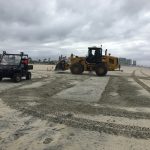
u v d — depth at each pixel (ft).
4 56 74.02
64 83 69.21
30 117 31.60
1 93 49.37
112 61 110.22
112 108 38.32
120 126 29.04
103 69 106.63
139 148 22.94
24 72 75.25
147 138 25.44
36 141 23.79
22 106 37.50
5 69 70.08
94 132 26.71
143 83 78.59
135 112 36.17
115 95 50.80
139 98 47.93
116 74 128.36
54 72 120.26
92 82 74.43
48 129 27.22
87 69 109.19
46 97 46.01
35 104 39.22
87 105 39.70
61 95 48.52
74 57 111.04
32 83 68.28
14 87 59.21
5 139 23.98
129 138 25.30
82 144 23.43
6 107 36.70
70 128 27.78
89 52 109.60
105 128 28.09
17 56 74.13
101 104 41.06
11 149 21.88
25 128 27.32
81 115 33.45
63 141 23.98
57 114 33.47
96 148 22.65
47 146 22.72
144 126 29.35
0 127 27.37
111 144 23.65
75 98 45.73
